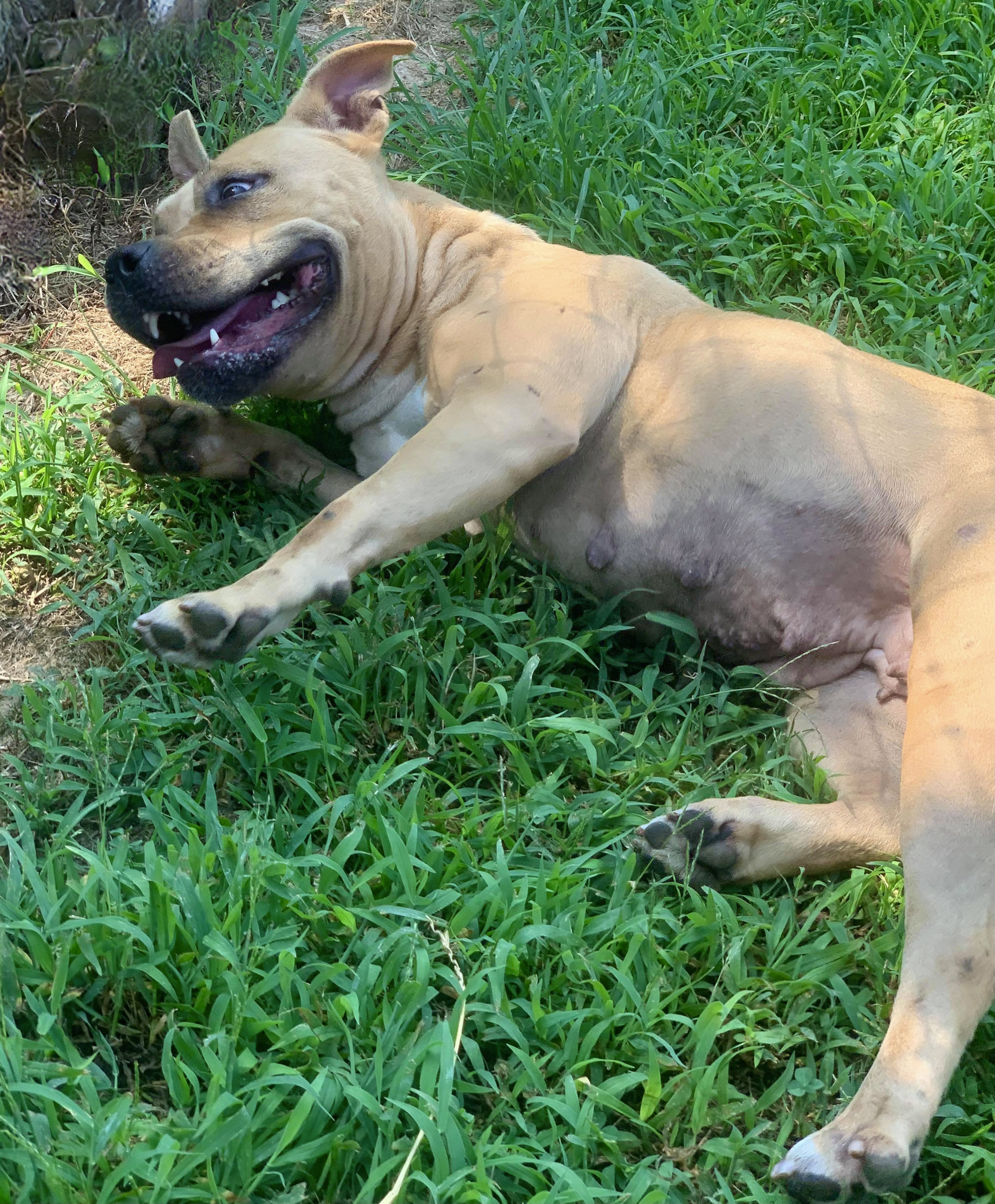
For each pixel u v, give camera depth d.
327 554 1.36
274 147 1.53
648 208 1.85
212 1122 1.12
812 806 1.38
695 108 2.01
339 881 1.28
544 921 1.28
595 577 1.51
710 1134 1.21
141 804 1.36
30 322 1.79
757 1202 1.17
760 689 1.49
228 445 1.60
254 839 1.27
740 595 1.46
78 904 1.24
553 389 1.45
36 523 1.56
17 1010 1.20
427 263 1.58
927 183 1.89
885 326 1.81
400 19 2.17
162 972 1.21
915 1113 1.17
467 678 1.46
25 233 1.84
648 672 1.49
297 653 1.44
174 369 1.52
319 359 1.56
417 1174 1.12
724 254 1.86
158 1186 1.08
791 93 2.02
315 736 1.38
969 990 1.20
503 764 1.41
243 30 2.06
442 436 1.41
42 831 1.34
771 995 1.28
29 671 1.46
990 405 1.44
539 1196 1.12
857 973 1.30
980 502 1.37
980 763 1.24
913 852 1.24
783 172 1.90
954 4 2.15
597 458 1.49
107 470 1.61
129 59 1.88
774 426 1.44
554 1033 1.23
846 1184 1.15
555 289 1.50
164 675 1.44
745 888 1.37
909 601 1.43
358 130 1.60
